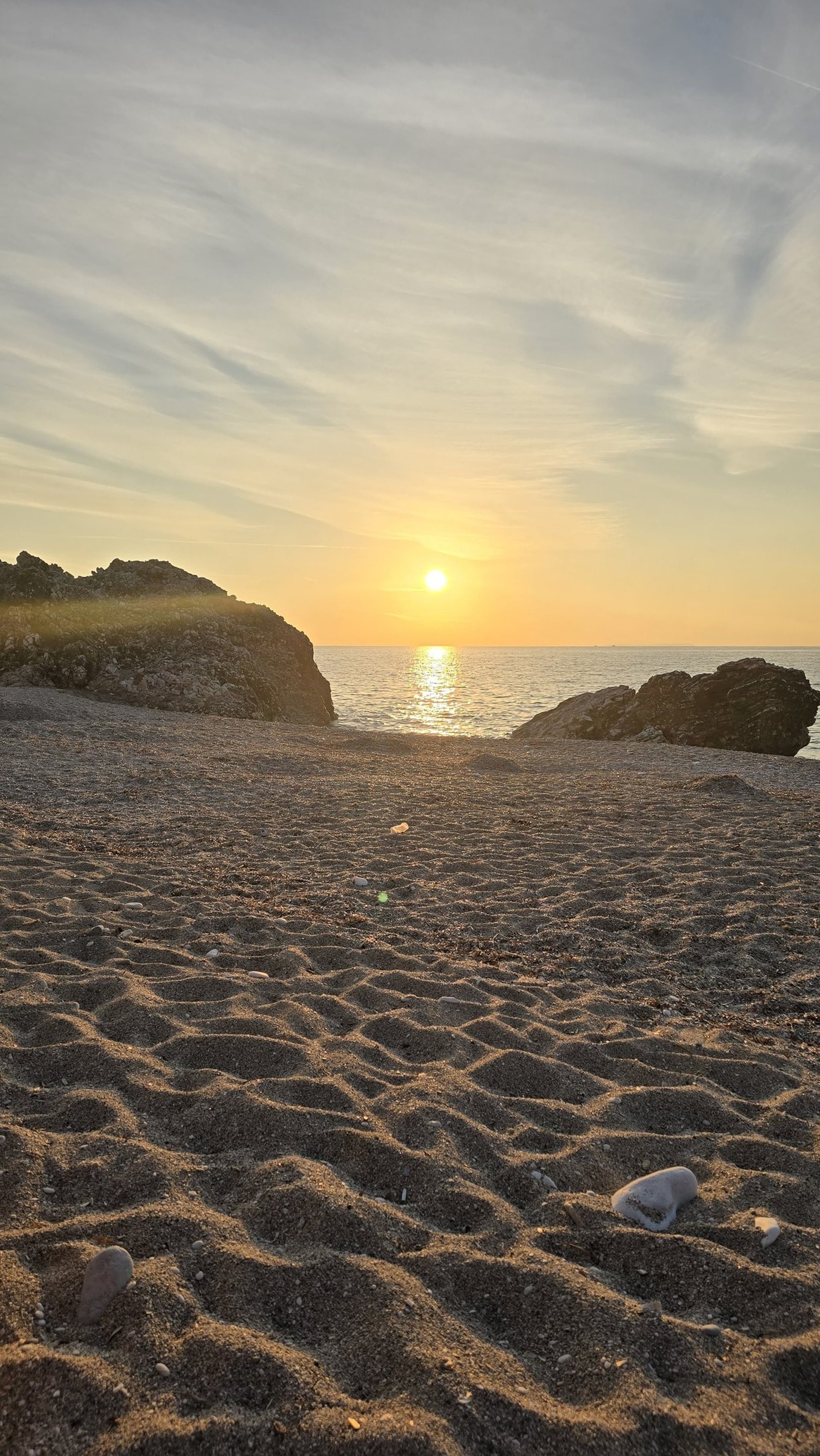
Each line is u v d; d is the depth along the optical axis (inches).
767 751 1080.8
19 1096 123.8
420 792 468.1
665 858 312.7
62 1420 68.9
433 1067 143.4
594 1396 75.5
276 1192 102.0
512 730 1376.7
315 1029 156.6
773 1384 77.4
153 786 451.2
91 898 232.1
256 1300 85.0
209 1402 71.9
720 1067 150.6
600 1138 123.8
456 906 252.1
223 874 274.4
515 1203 107.9
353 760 608.7
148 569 1584.6
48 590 1309.1
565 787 502.3
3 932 197.0
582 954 215.8
